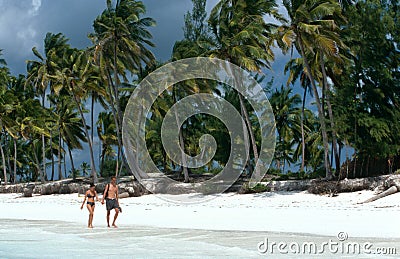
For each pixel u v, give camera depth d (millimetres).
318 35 28844
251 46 32406
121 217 22266
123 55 40719
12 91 55219
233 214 21766
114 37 39344
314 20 30297
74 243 13945
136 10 40125
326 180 29594
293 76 39875
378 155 29000
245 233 15141
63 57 48312
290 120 50531
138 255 11516
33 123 50844
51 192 42000
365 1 29422
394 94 30031
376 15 28953
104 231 16781
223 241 13469
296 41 31703
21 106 51750
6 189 48688
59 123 51438
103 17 39844
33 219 22531
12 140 64750
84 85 43906
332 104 31125
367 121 28203
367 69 29688
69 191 40719
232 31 33688
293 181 30688
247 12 34625
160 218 21156
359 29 29516
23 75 57781
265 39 33219
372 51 29328
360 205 22422
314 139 49031
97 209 28016
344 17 31172
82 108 54750
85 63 44875
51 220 21812
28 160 68188
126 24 39406
